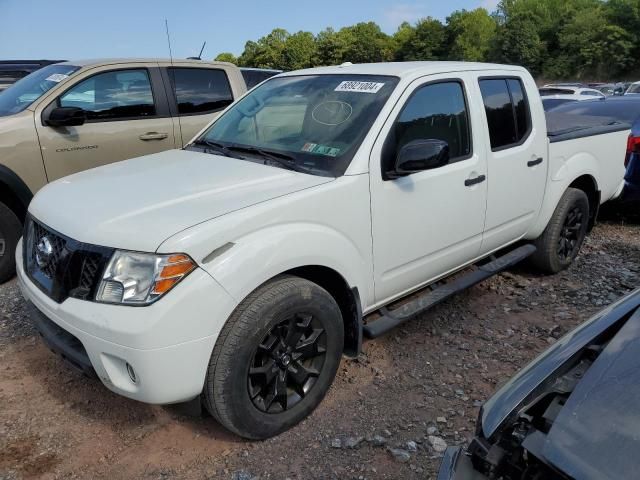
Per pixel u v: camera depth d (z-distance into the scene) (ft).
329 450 9.41
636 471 4.94
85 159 17.97
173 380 8.18
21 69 32.27
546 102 29.22
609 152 18.06
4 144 16.26
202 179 10.23
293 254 9.12
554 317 14.38
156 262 8.02
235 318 8.63
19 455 9.24
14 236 16.43
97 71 18.37
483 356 12.47
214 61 21.61
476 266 15.06
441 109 12.22
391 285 11.46
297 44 300.61
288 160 10.99
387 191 10.76
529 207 14.90
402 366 12.00
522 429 5.76
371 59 285.43
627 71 211.61
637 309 7.09
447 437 9.76
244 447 9.50
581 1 235.20
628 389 5.72
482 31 247.29
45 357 12.18
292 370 9.62
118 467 9.04
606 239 21.07
